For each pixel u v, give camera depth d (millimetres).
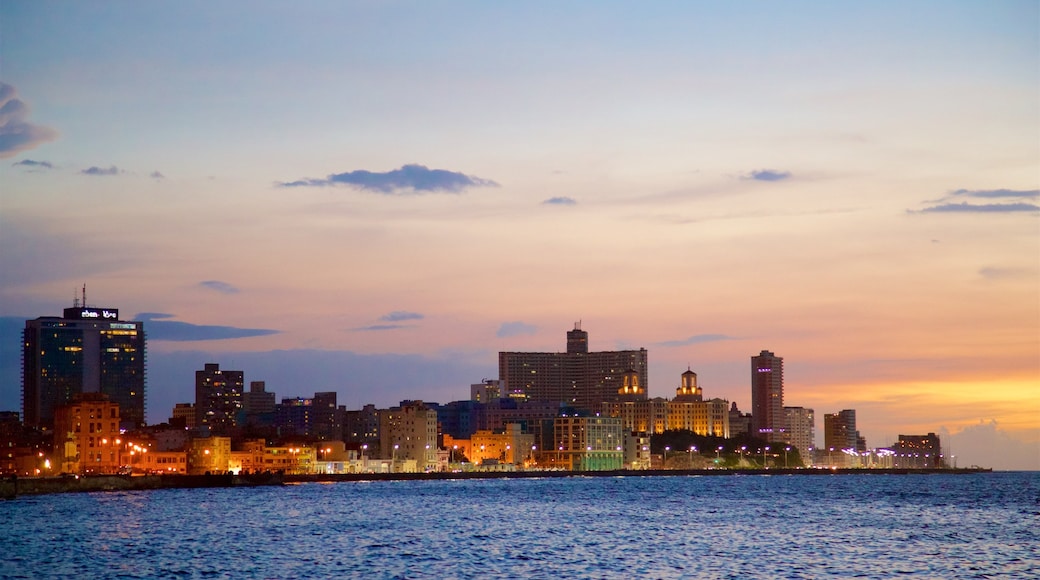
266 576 176625
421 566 188125
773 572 183125
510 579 174375
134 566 187000
